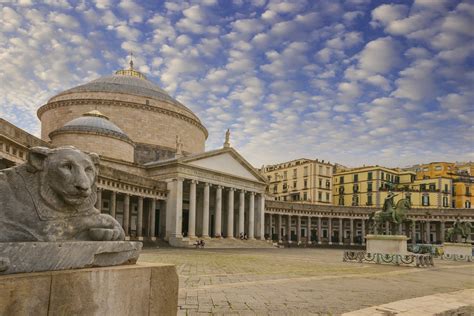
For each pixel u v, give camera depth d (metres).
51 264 5.73
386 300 14.86
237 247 67.56
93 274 5.98
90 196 6.76
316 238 104.06
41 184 6.18
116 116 76.62
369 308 11.99
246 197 83.56
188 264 28.34
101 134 62.25
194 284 17.70
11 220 5.90
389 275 24.84
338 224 105.75
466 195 119.31
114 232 6.89
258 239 79.38
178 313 11.41
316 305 13.35
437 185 113.81
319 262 34.66
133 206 64.38
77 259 6.04
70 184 6.23
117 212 62.22
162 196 63.81
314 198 118.06
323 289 17.31
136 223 64.44
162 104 81.75
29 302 5.25
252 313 11.74
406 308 12.10
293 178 126.44
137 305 6.57
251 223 77.88
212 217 78.75
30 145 35.47
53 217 6.23
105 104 76.31
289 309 12.52
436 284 20.95
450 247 48.72
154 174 67.56
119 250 6.73
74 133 61.00
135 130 77.25
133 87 82.81
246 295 14.93
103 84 81.50
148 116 78.75
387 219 36.09
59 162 6.24
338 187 125.06
